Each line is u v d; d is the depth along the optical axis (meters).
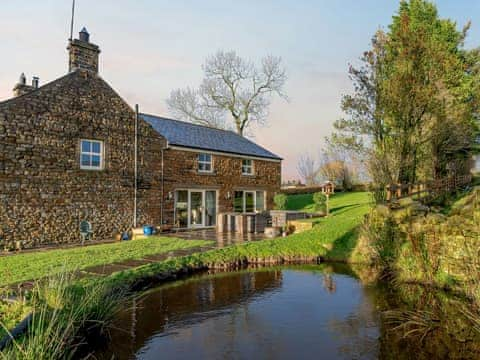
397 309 6.86
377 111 12.92
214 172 19.58
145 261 9.43
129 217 15.31
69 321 4.70
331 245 12.66
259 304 7.22
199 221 18.77
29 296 5.61
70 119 13.43
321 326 6.05
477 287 6.48
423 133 12.48
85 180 13.84
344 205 23.98
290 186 40.69
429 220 8.82
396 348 5.18
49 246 12.46
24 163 12.16
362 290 8.29
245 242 12.82
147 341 5.40
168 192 17.06
